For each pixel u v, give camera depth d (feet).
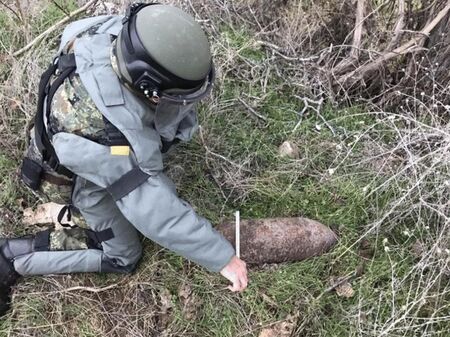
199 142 7.38
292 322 6.36
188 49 4.70
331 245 6.79
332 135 7.67
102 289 6.58
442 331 6.23
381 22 7.93
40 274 6.55
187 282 6.59
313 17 8.48
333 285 6.56
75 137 4.97
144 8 4.87
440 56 7.61
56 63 5.40
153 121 5.16
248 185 7.17
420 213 6.68
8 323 6.44
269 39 8.60
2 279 6.38
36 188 5.92
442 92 7.41
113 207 5.98
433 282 6.10
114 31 5.51
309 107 8.00
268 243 6.55
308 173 7.35
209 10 8.72
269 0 8.76
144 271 6.68
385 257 6.70
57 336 6.40
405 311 6.20
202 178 7.22
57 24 8.29
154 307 6.56
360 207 7.04
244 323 6.41
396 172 7.07
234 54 8.13
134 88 4.89
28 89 7.72
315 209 7.06
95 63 5.03
